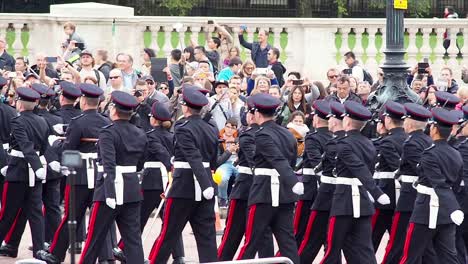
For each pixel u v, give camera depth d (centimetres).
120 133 2636
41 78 3550
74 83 3111
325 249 2806
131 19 4538
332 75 3744
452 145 2702
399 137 2788
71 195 2281
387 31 3441
